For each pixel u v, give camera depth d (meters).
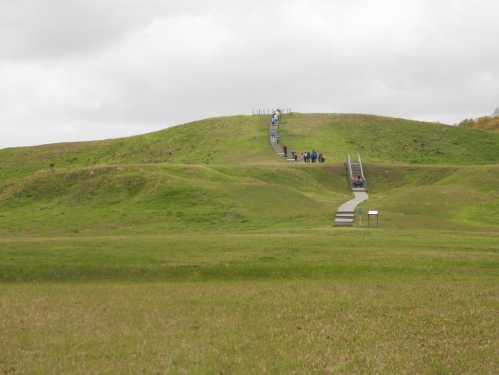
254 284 28.03
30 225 52.44
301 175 75.31
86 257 32.09
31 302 24.83
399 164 83.62
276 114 117.94
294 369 16.55
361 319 21.80
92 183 64.25
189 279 29.50
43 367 16.94
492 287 26.73
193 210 54.00
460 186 63.66
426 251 33.66
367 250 33.78
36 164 112.69
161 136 121.12
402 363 16.94
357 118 120.31
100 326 21.27
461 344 18.73
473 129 116.81
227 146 103.19
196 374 16.23
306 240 36.84
